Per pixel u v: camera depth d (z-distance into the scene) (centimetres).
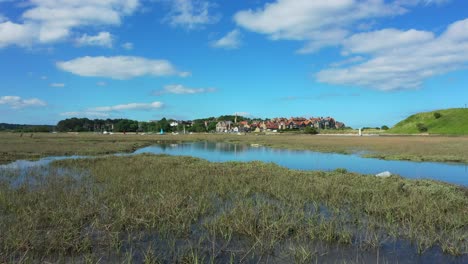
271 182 1870
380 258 914
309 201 1486
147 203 1321
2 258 864
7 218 1150
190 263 864
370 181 1930
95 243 983
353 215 1265
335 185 1761
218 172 2256
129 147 5128
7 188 1617
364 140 7500
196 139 8875
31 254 895
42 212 1195
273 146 5869
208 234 1068
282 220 1149
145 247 964
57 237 974
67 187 1688
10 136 8325
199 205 1327
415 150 4519
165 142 7769
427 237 1045
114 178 1942
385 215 1275
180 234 1055
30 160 3186
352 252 950
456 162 3375
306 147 5419
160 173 2167
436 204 1377
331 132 15888
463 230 1130
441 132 12950
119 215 1166
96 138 8000
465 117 13525
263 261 889
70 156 3619
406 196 1579
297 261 890
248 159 3731
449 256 927
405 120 16400
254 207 1334
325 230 1079
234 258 903
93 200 1370
